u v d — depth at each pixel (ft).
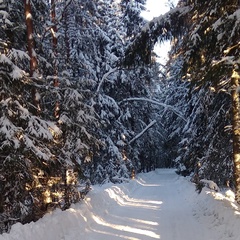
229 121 45.70
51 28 40.52
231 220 27.84
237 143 32.30
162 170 169.58
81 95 37.04
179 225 32.65
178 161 103.60
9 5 34.09
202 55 33.01
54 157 31.50
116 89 88.43
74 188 37.19
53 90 34.50
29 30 34.06
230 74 30.76
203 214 36.86
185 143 88.28
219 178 54.90
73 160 36.14
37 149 27.73
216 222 30.89
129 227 32.12
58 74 41.50
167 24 34.55
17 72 27.40
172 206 46.75
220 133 49.57
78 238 26.84
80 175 38.45
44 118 34.50
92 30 72.54
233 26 28.07
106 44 81.97
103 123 43.21
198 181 56.65
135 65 37.35
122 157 83.46
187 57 33.24
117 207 45.70
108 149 79.00
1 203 27.89
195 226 31.83
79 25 61.52
